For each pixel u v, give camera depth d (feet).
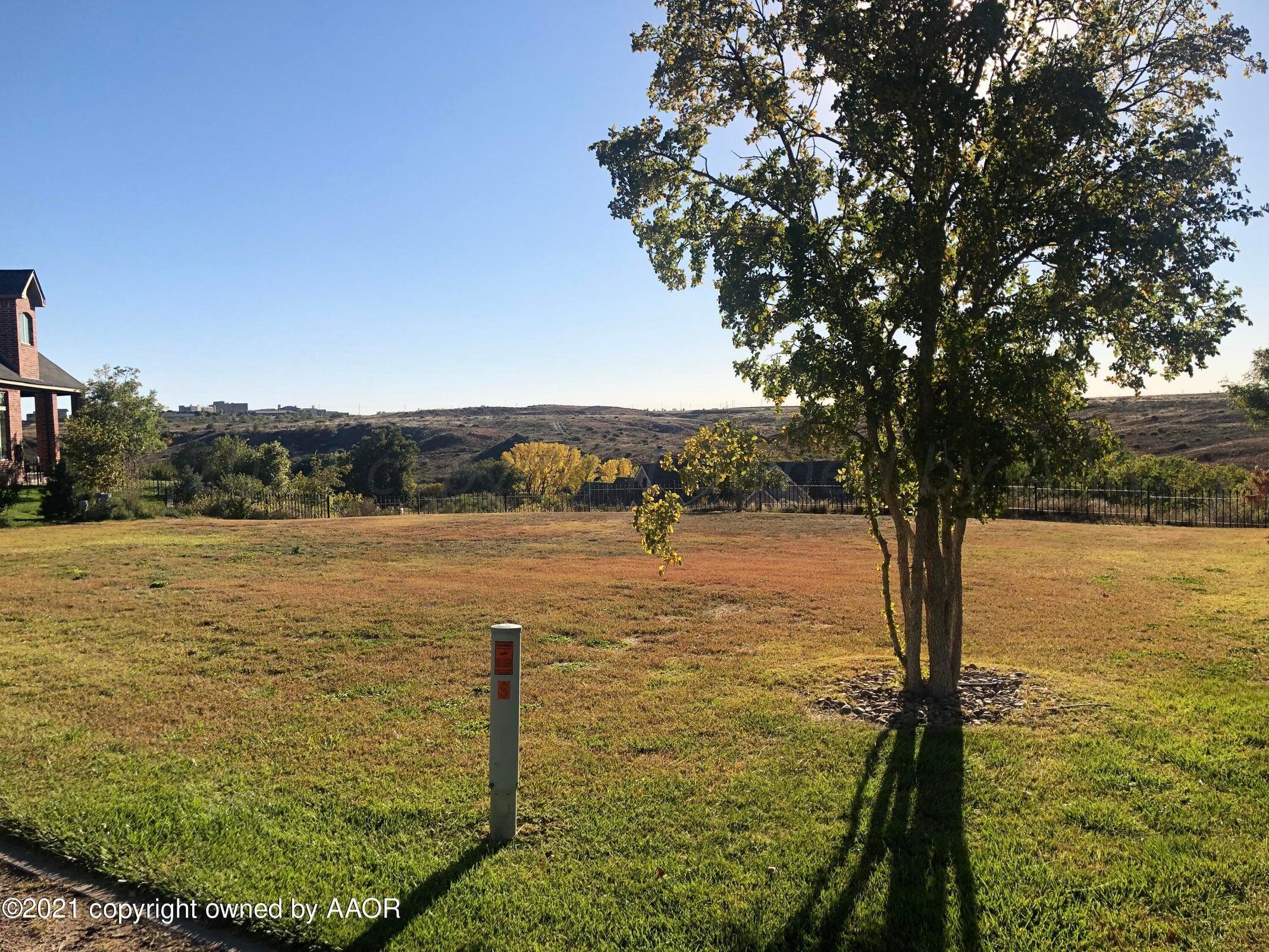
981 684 24.99
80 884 13.61
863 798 16.79
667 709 23.11
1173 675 25.96
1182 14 20.76
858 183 21.76
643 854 14.55
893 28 19.90
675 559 26.32
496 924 12.35
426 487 153.28
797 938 11.94
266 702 23.90
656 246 24.84
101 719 22.02
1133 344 21.08
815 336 21.21
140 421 130.11
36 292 104.58
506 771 15.11
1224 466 117.19
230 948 11.92
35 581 44.80
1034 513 86.28
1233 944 11.72
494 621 35.63
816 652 30.04
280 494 107.65
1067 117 18.69
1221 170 19.35
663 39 23.66
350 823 15.81
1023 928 12.14
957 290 21.44
